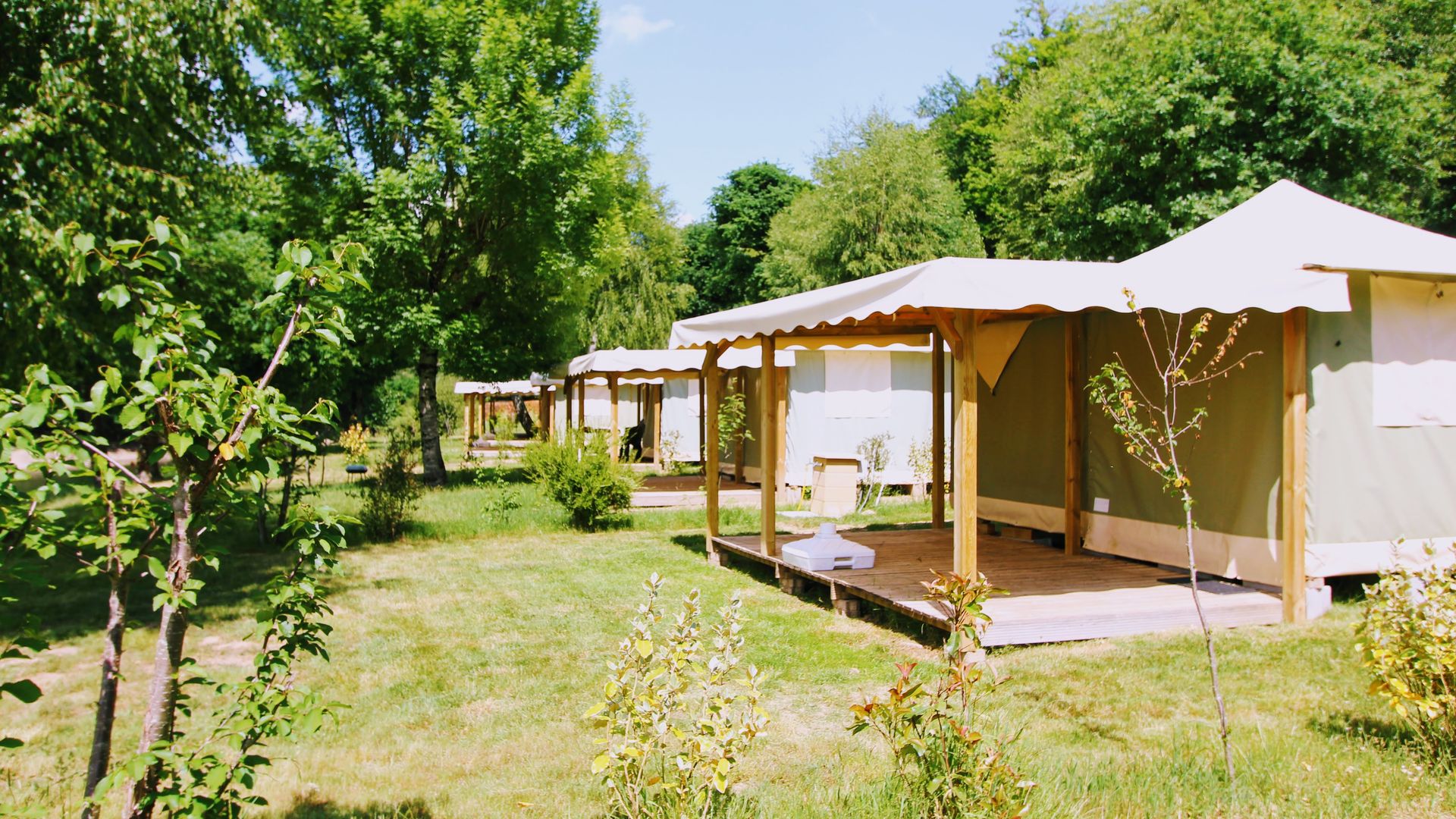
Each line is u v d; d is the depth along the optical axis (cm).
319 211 1536
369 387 2881
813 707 490
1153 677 515
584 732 461
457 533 1163
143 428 253
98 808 250
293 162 1521
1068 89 2225
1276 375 662
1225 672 522
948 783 316
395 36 1638
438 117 1576
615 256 1972
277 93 959
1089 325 849
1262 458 674
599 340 2805
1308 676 512
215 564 265
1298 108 1731
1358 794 352
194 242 977
